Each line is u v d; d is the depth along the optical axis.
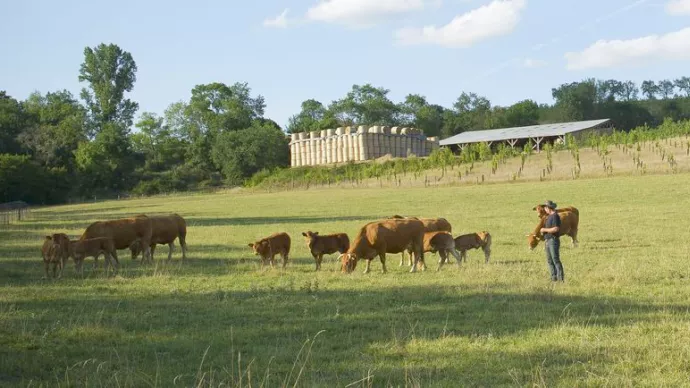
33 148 105.25
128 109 130.88
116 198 98.56
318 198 59.78
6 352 9.56
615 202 38.19
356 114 151.75
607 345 9.16
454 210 38.72
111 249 18.38
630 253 19.23
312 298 13.29
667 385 7.61
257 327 10.91
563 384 7.71
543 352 9.01
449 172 72.44
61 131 109.88
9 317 11.78
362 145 102.56
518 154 76.38
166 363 9.02
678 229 24.75
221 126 129.50
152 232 20.28
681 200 37.00
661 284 13.97
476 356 8.94
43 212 62.03
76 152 105.75
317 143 107.62
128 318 11.73
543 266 17.34
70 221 44.56
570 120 136.88
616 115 136.38
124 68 130.12
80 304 13.09
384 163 87.19
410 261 18.73
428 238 17.64
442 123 152.38
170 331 10.80
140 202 76.88
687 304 11.84
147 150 126.75
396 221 17.45
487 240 18.45
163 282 15.86
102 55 128.50
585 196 42.94
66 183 93.75
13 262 20.78
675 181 48.50
